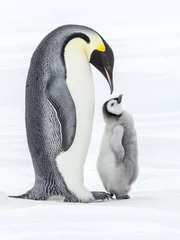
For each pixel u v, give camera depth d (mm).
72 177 15562
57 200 15758
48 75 15227
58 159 15453
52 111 15250
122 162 15695
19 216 13141
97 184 18875
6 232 12273
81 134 15438
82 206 13891
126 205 14367
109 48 15805
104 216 13211
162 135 27781
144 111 36000
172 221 13023
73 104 15242
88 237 12031
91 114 15539
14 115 34750
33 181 19688
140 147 25188
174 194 15922
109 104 15672
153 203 14617
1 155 23656
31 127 15547
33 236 12062
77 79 15281
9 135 28188
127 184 15781
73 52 15328
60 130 15305
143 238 12016
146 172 20438
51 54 15250
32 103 15453
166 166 21891
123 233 12258
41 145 15484
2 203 14211
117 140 15500
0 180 19766
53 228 12477
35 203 14430
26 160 22859
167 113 35094
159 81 44031
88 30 15625
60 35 15391
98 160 15820
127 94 40219
